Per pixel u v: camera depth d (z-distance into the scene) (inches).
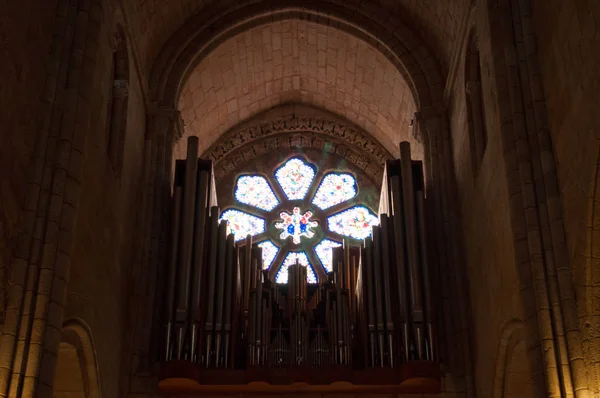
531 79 554.3
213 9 836.6
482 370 642.2
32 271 482.9
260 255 781.3
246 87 940.0
